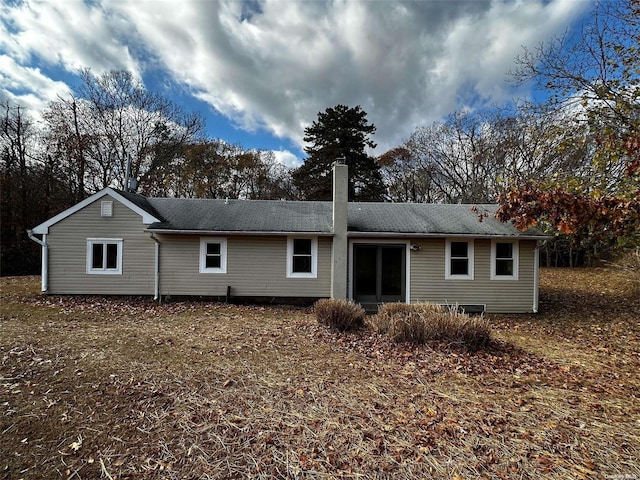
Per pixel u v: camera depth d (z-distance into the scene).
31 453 3.07
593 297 12.76
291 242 11.74
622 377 5.25
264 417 3.76
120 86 25.11
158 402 4.07
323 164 28.59
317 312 8.09
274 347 6.38
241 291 11.67
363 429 3.54
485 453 3.13
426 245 11.62
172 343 6.51
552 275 18.28
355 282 11.77
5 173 21.44
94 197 11.40
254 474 2.82
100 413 3.78
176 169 28.42
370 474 2.83
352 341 6.76
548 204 4.93
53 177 22.98
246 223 11.78
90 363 5.28
